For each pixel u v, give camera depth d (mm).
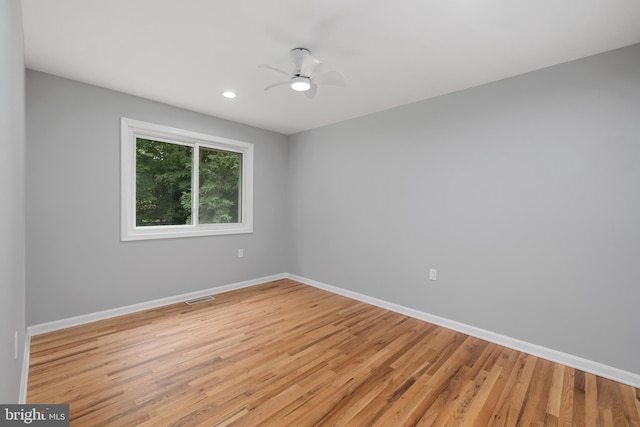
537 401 1857
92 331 2703
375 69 2469
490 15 1766
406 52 2199
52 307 2699
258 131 4324
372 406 1786
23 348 1966
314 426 1619
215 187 4008
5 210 1082
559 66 2328
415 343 2600
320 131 4238
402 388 1962
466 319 2826
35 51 2260
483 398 1877
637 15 1729
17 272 1565
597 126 2166
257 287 4234
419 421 1673
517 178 2525
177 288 3541
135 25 1921
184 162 3697
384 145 3486
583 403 1843
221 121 3881
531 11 1722
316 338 2658
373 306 3523
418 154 3182
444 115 2980
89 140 2875
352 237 3832
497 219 2639
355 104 3299
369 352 2426
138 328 2787
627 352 2057
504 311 2600
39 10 1765
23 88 2031
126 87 2916
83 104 2830
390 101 3195
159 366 2152
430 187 3084
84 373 2039
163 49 2219
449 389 1960
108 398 1790
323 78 2260
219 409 1727
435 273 3049
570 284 2281
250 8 1740
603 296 2148
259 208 4379
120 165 3070
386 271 3467
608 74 2125
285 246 4758
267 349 2438
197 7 1737
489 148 2684
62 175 2736
